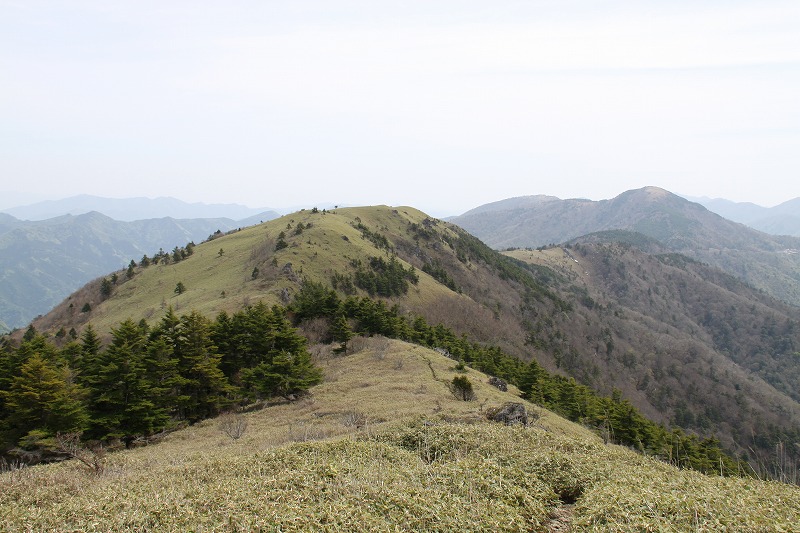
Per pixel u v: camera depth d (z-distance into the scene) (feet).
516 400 148.87
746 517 34.55
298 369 158.30
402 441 71.20
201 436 126.00
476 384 161.07
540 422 119.55
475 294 607.37
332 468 49.73
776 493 41.96
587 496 43.04
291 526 35.27
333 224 564.71
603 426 166.81
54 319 399.85
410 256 621.72
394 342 222.28
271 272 372.17
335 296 252.62
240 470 53.98
